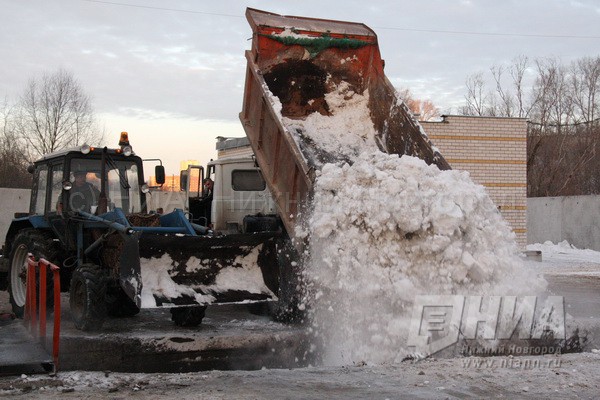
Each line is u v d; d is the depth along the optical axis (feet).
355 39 31.19
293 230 25.17
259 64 29.73
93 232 27.89
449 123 60.90
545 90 124.57
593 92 125.90
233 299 25.48
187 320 26.30
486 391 17.97
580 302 36.52
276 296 26.14
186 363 22.94
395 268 22.77
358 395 17.43
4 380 19.02
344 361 22.67
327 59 31.17
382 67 31.32
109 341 22.57
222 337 23.43
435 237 22.61
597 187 109.40
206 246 25.57
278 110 26.91
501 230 24.30
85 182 29.73
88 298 24.63
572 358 22.11
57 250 29.35
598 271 55.72
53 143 88.02
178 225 27.37
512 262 23.58
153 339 22.85
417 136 28.50
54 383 18.66
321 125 29.99
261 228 31.37
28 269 25.73
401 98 29.76
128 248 24.08
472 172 61.31
